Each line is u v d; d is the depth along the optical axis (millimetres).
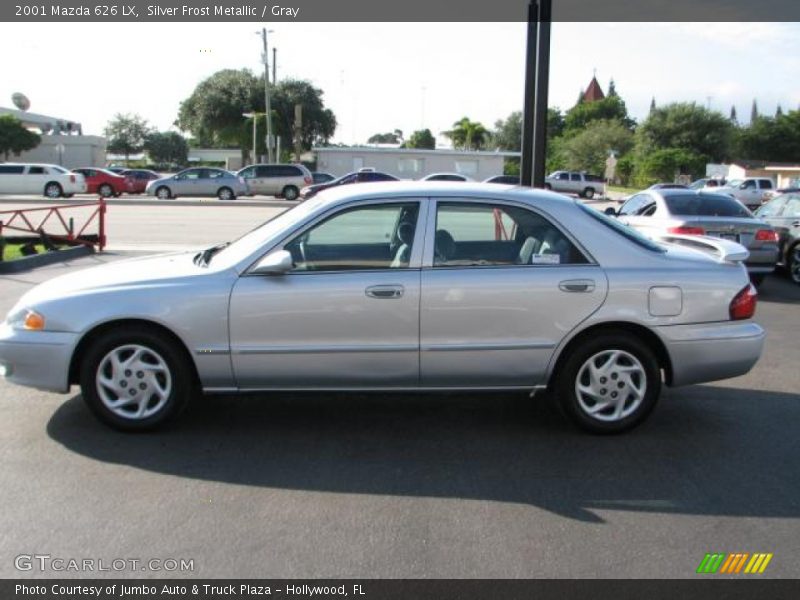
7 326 4902
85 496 4027
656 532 3709
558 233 4918
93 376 4828
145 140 82250
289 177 37438
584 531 3707
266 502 3988
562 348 4859
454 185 5098
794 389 6199
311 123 60875
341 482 4262
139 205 31031
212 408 5516
